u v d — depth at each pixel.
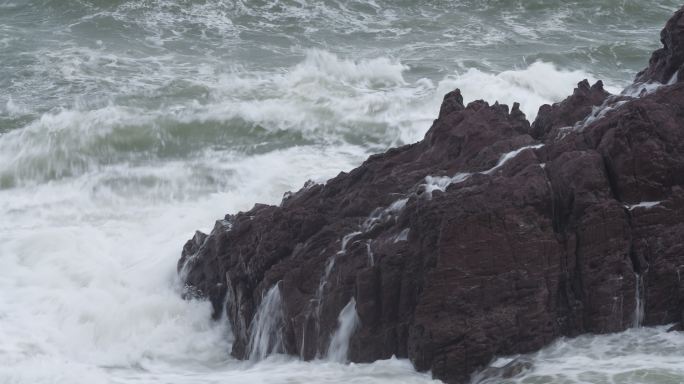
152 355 65.25
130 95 118.19
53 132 105.69
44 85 122.44
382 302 55.62
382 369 54.41
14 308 71.56
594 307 54.84
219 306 68.25
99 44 137.50
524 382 50.78
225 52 135.25
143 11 149.12
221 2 152.62
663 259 55.25
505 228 53.56
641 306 55.47
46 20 146.88
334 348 57.59
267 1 154.00
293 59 132.25
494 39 142.00
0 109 114.44
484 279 53.28
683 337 54.50
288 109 111.69
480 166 60.00
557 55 133.88
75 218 90.50
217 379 58.38
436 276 53.09
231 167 100.19
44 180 100.62
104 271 77.00
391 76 123.81
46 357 64.00
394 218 59.53
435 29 146.50
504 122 65.00
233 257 66.81
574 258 54.94
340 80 122.75
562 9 155.38
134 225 88.38
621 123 56.09
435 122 69.06
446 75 125.06
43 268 78.31
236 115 109.94
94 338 68.00
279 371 57.12
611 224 54.69
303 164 100.56
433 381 52.84
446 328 52.81
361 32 144.62
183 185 96.88
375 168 67.31
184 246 74.62
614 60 134.12
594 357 52.84
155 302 69.62
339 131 108.19
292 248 63.50
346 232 61.03
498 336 53.22
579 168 55.50
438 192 56.25
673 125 56.25
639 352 53.09
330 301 57.88
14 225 89.00
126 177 97.69
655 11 156.12
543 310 54.09
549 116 65.88
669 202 55.31
